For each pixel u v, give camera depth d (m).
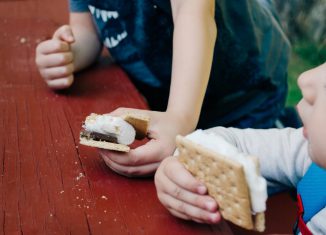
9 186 0.35
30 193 0.34
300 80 0.29
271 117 0.69
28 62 0.61
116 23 0.60
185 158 0.30
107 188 0.35
